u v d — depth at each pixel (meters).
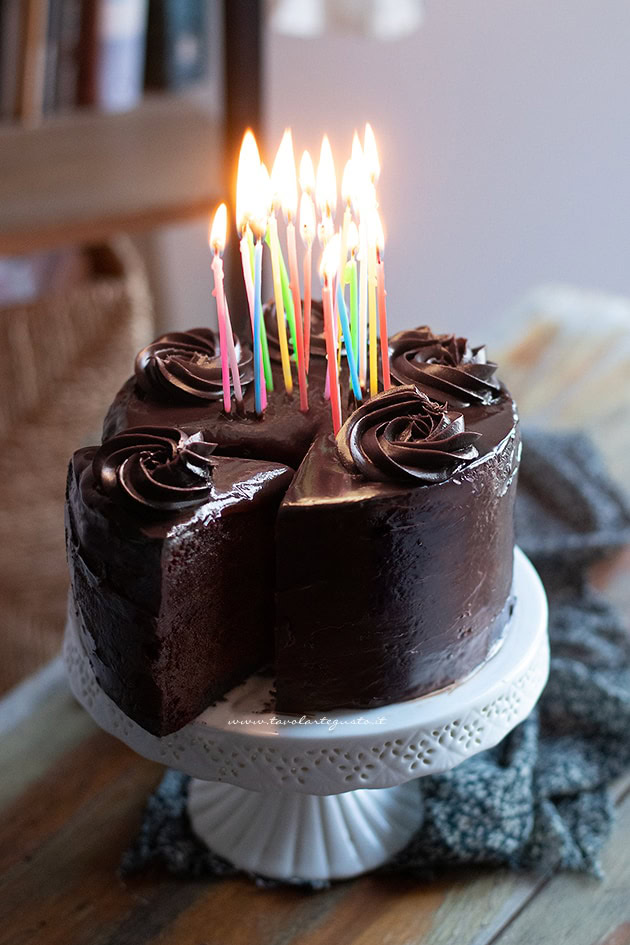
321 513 0.56
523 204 1.42
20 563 1.15
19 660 1.15
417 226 1.48
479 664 0.62
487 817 0.66
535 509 0.86
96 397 1.13
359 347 0.64
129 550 0.55
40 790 0.70
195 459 0.56
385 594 0.57
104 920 0.64
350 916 0.64
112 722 0.61
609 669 0.77
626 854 0.67
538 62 1.31
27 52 1.12
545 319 1.11
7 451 1.10
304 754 0.59
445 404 0.62
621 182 1.36
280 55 1.39
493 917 0.64
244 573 0.59
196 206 1.02
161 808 0.68
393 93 1.38
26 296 1.24
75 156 1.08
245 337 0.69
